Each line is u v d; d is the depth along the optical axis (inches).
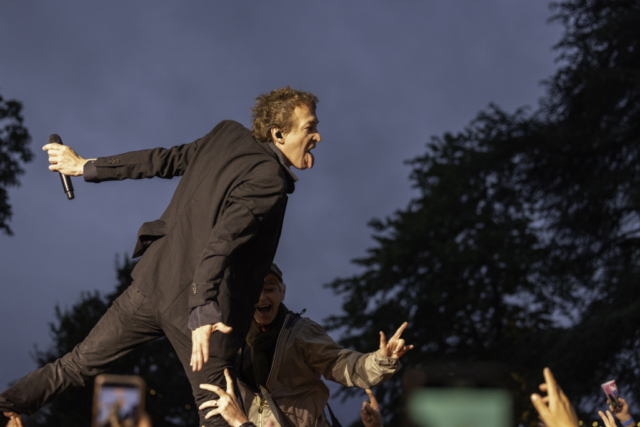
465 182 802.8
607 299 605.0
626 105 671.8
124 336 74.7
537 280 728.3
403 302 852.6
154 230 73.5
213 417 72.7
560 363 565.6
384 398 722.2
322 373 97.0
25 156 742.5
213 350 71.1
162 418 774.5
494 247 767.1
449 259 796.0
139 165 80.7
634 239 652.1
